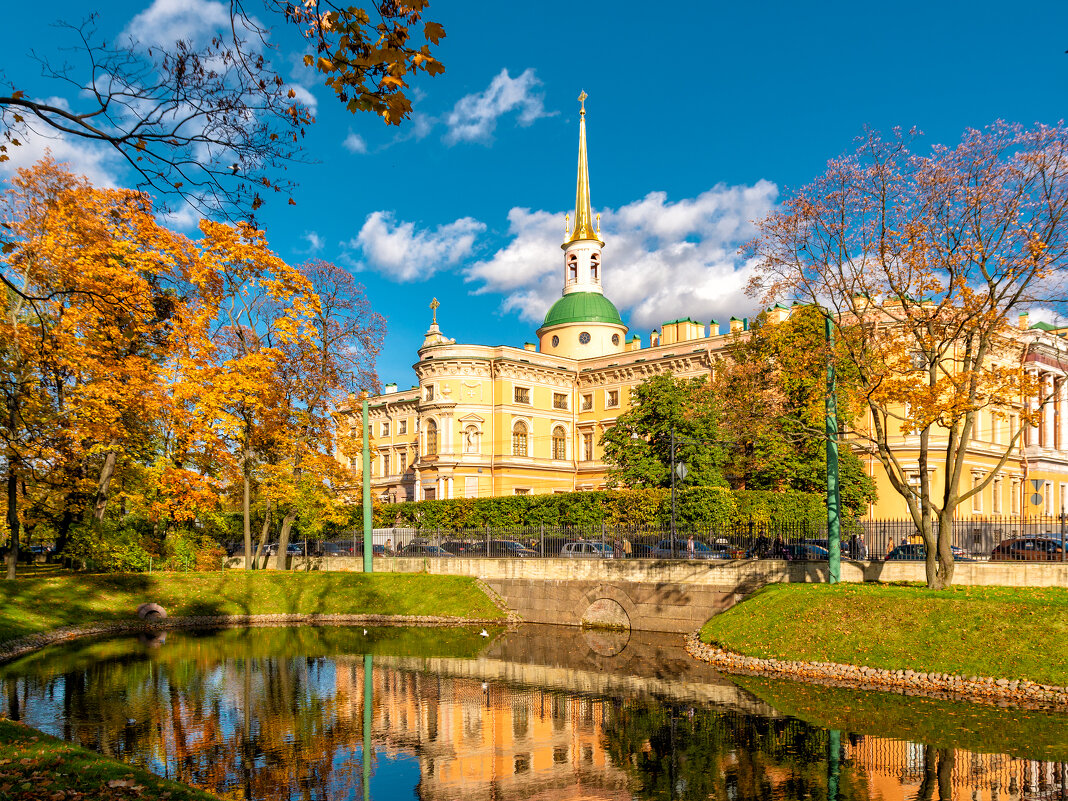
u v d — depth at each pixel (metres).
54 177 33.16
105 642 32.03
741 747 16.47
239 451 43.03
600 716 19.39
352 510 55.84
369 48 8.64
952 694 20.70
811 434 33.81
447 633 35.16
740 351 44.16
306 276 44.00
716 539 35.28
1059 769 14.62
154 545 43.94
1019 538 29.88
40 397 31.31
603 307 89.81
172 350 37.00
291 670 25.64
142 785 10.41
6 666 26.14
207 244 38.41
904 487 26.52
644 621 34.50
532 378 79.31
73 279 31.00
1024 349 27.27
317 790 14.15
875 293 26.25
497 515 51.50
